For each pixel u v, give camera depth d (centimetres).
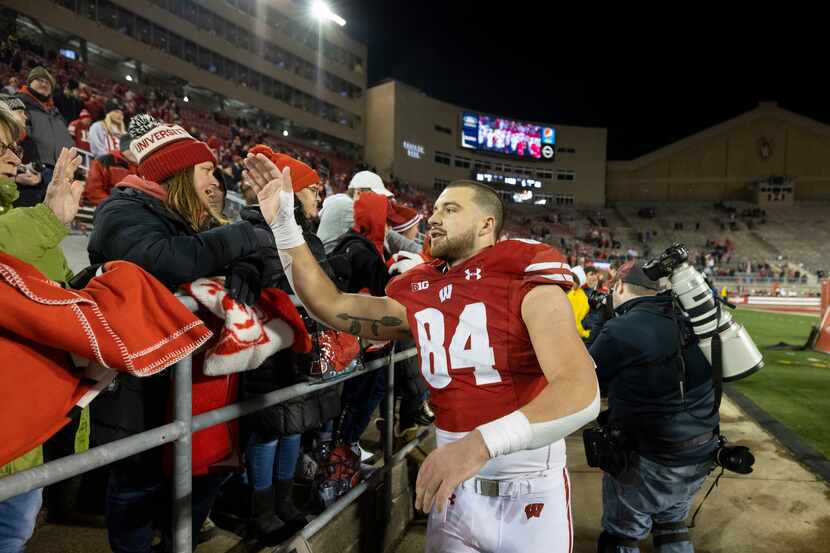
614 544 260
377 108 4997
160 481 171
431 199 5203
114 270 135
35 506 153
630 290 257
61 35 2778
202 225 197
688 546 255
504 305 154
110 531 174
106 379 134
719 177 5681
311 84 4422
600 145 5941
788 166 5516
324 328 224
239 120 3272
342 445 273
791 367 870
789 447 465
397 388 391
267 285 211
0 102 165
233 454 186
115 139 693
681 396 238
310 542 220
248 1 3831
